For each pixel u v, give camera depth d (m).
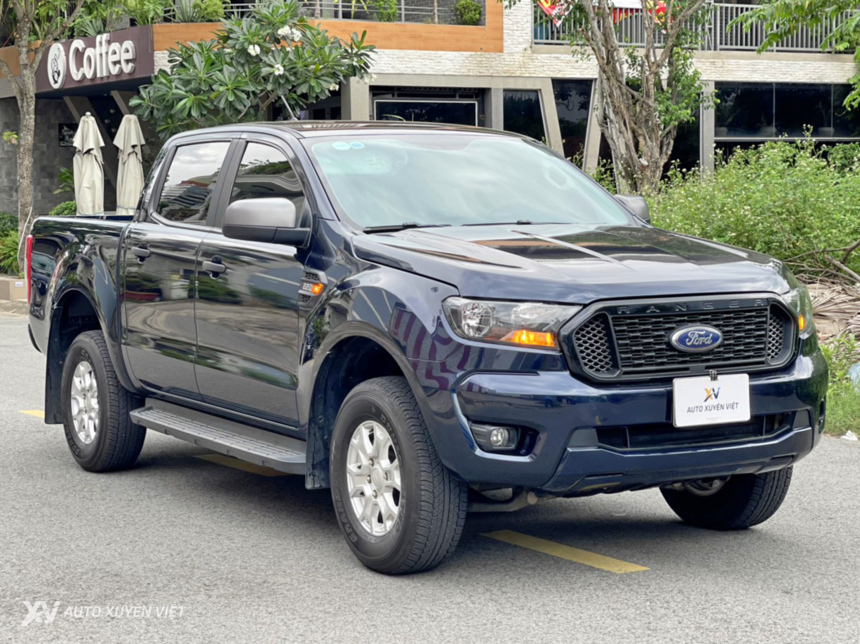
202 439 6.48
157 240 6.96
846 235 13.89
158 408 7.29
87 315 8.12
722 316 5.16
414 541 5.17
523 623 4.72
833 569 5.50
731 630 4.63
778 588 5.20
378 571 5.43
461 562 5.62
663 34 26.73
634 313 4.96
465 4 26.81
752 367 5.21
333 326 5.51
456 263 5.14
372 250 5.49
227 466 7.95
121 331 7.29
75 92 28.89
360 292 5.39
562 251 5.37
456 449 4.97
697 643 4.48
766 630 4.63
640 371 4.98
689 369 5.06
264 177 6.42
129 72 25.31
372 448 5.41
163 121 23.11
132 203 23.09
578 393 4.86
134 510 6.70
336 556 5.73
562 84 27.47
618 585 5.24
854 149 21.11
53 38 22.81
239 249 6.27
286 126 6.61
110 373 7.49
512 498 5.33
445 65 26.25
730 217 14.59
